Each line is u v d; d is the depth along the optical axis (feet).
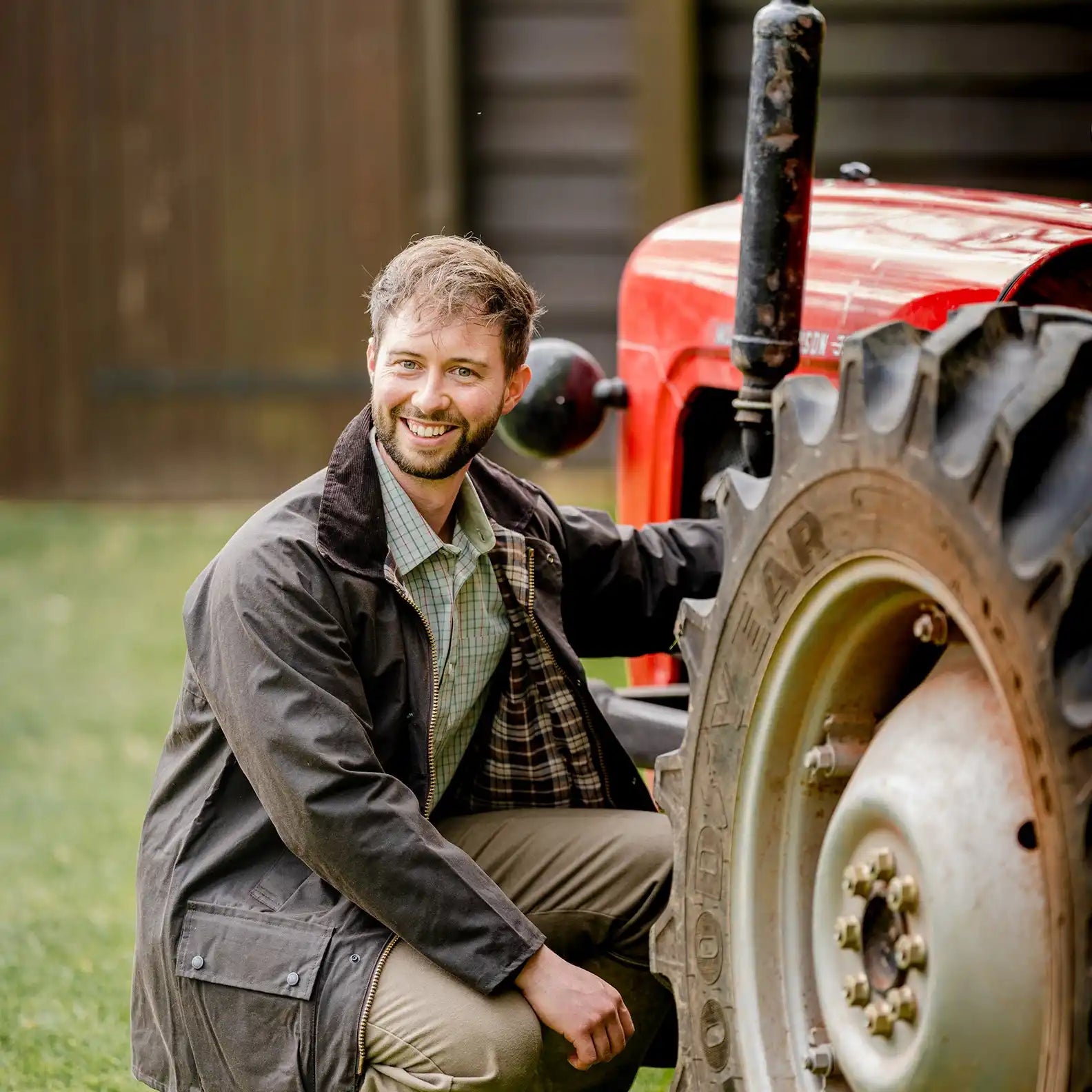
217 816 15.75
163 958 15.46
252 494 58.39
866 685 13.57
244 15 56.39
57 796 30.07
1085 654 10.49
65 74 56.95
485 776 17.02
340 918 15.05
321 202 57.06
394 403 15.26
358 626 15.39
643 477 20.72
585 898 16.44
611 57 56.39
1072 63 51.96
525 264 57.72
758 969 13.88
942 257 16.74
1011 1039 11.57
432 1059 14.48
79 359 58.18
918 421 11.71
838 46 52.54
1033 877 11.50
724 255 19.60
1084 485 10.77
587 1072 16.74
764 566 13.69
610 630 18.01
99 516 56.70
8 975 22.24
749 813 13.99
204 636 15.49
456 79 56.34
